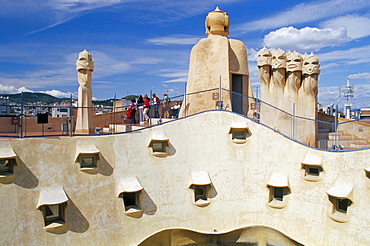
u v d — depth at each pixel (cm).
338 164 1670
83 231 1606
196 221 1889
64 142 1608
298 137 2061
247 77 2520
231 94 2338
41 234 1505
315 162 1728
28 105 1588
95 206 1647
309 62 2128
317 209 1712
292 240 1780
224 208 1923
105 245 1653
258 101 2050
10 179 1451
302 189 1786
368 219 1517
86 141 1656
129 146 1775
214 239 1925
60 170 1580
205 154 1952
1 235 1407
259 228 1895
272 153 1903
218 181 1942
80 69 2014
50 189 1541
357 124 1834
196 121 1962
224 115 1989
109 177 1702
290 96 2202
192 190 1892
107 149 1708
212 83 2348
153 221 1795
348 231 1573
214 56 2373
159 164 1845
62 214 1577
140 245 1736
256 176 1928
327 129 2316
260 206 1906
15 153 1470
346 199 1625
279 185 1809
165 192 1842
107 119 2705
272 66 2228
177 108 2741
